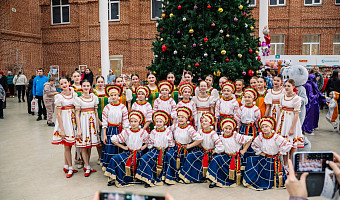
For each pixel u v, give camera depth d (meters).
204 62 6.37
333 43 17.86
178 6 6.30
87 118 5.09
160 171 4.70
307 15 17.70
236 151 4.62
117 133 5.04
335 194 1.61
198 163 4.76
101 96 5.54
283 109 5.08
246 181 4.50
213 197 4.13
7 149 6.78
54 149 6.79
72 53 19.31
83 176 5.09
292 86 4.91
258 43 6.97
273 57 13.77
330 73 13.25
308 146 5.51
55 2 19.44
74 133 5.11
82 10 18.53
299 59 13.91
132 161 4.64
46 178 4.96
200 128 5.29
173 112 5.33
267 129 4.34
